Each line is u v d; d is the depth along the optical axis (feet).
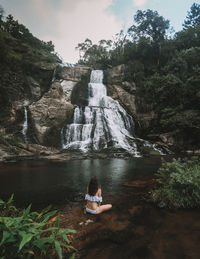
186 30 107.65
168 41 102.47
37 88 76.95
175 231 9.98
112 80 98.99
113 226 10.64
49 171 28.89
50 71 85.97
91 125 65.46
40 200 16.02
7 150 45.32
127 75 94.32
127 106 84.17
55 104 68.85
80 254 7.93
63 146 61.11
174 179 14.43
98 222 11.20
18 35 127.13
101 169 30.68
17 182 22.40
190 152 60.03
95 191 12.69
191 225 10.64
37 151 49.57
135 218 11.75
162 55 101.19
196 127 62.75
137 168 31.63
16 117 62.59
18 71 73.51
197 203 13.41
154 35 108.58
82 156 45.52
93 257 7.73
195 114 63.72
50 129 62.23
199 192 13.29
